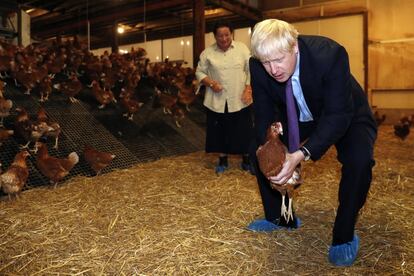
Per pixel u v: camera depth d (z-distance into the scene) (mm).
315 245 2254
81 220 2736
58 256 2172
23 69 5746
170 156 5301
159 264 2051
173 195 3350
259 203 3096
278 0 12430
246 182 3809
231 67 4059
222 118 4184
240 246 2260
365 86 11055
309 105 1992
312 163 4719
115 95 7000
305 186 3592
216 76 4117
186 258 2113
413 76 10344
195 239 2371
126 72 7719
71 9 12898
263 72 2078
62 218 2777
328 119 1814
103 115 5871
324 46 1824
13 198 3277
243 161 4344
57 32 15875
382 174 4113
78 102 6066
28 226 2629
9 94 5551
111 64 8125
